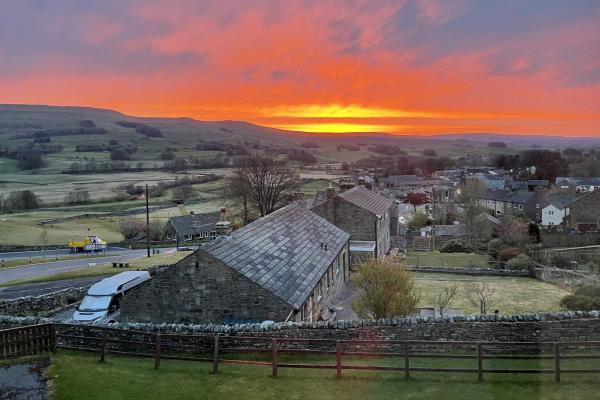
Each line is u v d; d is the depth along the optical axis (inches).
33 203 4288.9
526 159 4293.8
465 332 676.1
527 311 1250.0
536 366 599.8
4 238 3107.8
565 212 2642.7
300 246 1175.0
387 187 5398.6
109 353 678.5
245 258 900.0
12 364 613.6
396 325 686.5
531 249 2204.7
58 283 1670.8
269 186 2829.7
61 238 3186.5
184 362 647.1
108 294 1054.4
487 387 528.4
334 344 683.4
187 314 845.8
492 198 3836.1
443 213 3595.0
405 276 965.8
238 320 825.5
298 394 526.6
